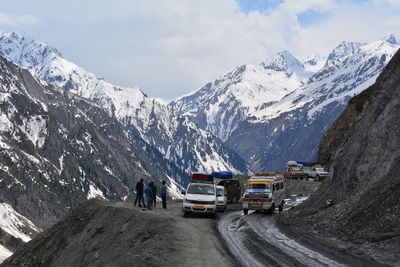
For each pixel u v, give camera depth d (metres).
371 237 22.33
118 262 25.03
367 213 25.97
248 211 42.19
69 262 37.56
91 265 32.50
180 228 28.55
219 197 40.47
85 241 38.38
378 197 26.52
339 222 27.39
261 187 39.84
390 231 22.88
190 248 22.69
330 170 38.88
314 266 18.12
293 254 20.64
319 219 29.97
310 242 23.30
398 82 35.50
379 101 36.66
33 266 42.53
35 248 44.78
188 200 35.41
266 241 24.38
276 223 31.70
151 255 21.78
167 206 46.16
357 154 35.00
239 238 25.73
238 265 19.03
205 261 19.88
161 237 25.72
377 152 32.69
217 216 37.56
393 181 26.78
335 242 22.72
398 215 23.53
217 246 23.28
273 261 19.48
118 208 39.53
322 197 37.09
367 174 32.38
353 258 18.98
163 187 42.34
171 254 21.42
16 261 45.38
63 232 43.47
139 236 29.44
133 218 34.66
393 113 33.09
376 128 33.91
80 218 43.25
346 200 31.11
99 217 40.59
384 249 19.84
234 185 52.03
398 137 31.19
